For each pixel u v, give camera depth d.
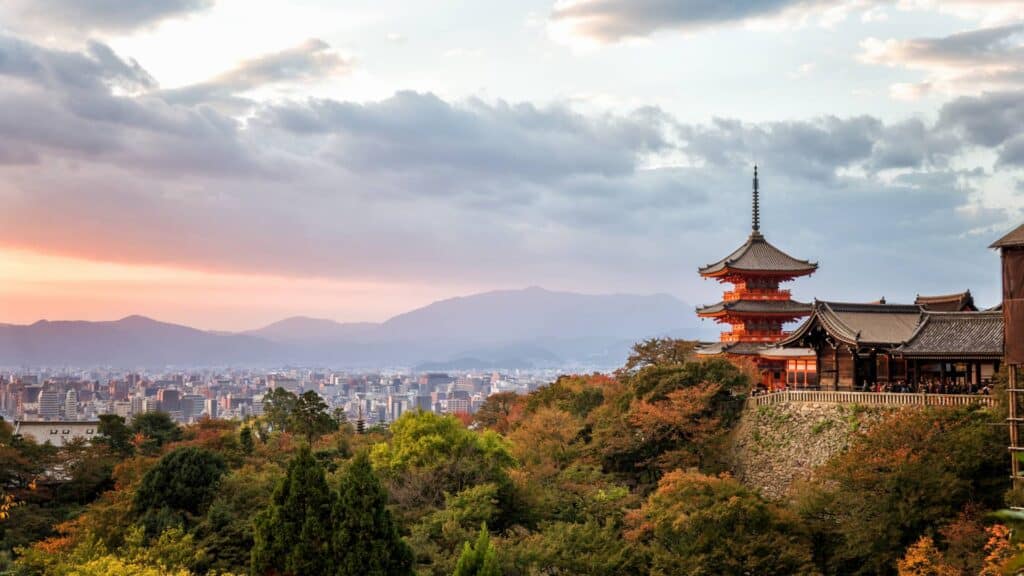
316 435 121.19
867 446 67.81
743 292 124.38
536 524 76.50
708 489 67.69
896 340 88.44
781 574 62.12
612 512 76.44
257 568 62.53
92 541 72.69
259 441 121.56
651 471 91.19
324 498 63.34
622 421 93.75
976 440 64.62
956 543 59.25
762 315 121.69
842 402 80.69
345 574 60.56
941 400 73.31
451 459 80.75
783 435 84.69
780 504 69.69
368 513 61.81
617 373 121.94
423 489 78.56
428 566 65.94
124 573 60.12
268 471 88.56
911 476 63.00
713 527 64.94
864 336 89.06
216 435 124.69
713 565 63.25
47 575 67.44
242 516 76.94
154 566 65.31
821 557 65.12
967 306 102.75
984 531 59.78
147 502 78.94
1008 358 62.91
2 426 116.62
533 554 64.88
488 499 73.19
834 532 65.38
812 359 94.62
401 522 73.81
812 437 81.62
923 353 81.62
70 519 95.25
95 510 82.31
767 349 111.94
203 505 78.62
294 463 63.94
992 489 63.72
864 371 89.44
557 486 83.94
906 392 81.69
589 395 113.62
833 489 70.94
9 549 87.81
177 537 71.25
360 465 63.19
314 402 121.56
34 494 104.44
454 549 68.12
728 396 94.62
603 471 93.19
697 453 90.69
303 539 61.84
